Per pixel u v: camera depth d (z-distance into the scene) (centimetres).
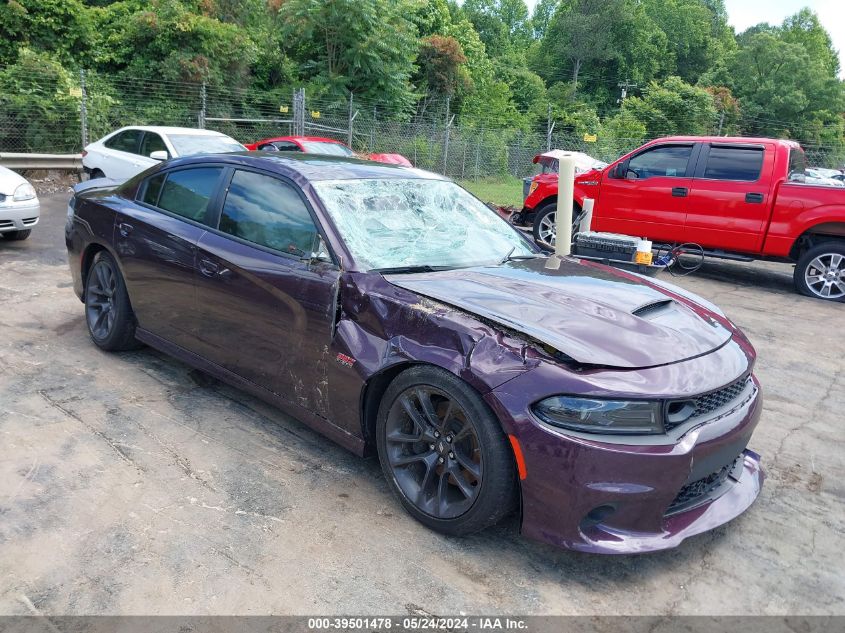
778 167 793
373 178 362
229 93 2227
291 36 2617
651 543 240
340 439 304
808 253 790
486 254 353
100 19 2234
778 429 404
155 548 253
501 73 4912
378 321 282
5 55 1873
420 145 2280
